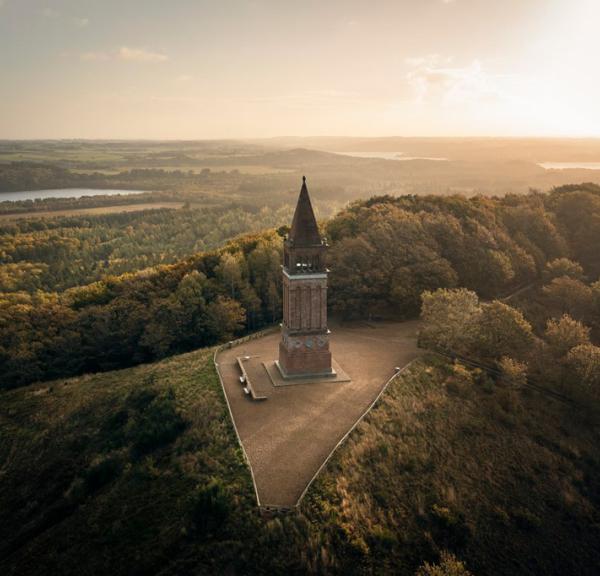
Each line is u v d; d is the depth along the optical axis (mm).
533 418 73312
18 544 55812
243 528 48062
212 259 127062
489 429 68812
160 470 58562
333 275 109875
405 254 113562
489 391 76750
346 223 131625
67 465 66812
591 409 76250
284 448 59750
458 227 126750
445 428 67125
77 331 105312
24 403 85125
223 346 91688
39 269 175250
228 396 72312
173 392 73875
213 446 60188
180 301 107875
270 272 118562
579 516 59750
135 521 52250
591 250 140500
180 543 47656
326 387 74438
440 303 87562
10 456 72750
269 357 86625
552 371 81062
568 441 70750
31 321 107062
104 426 72500
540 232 140250
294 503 50812
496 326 85000
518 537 55125
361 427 63219
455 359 84562
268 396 71875
